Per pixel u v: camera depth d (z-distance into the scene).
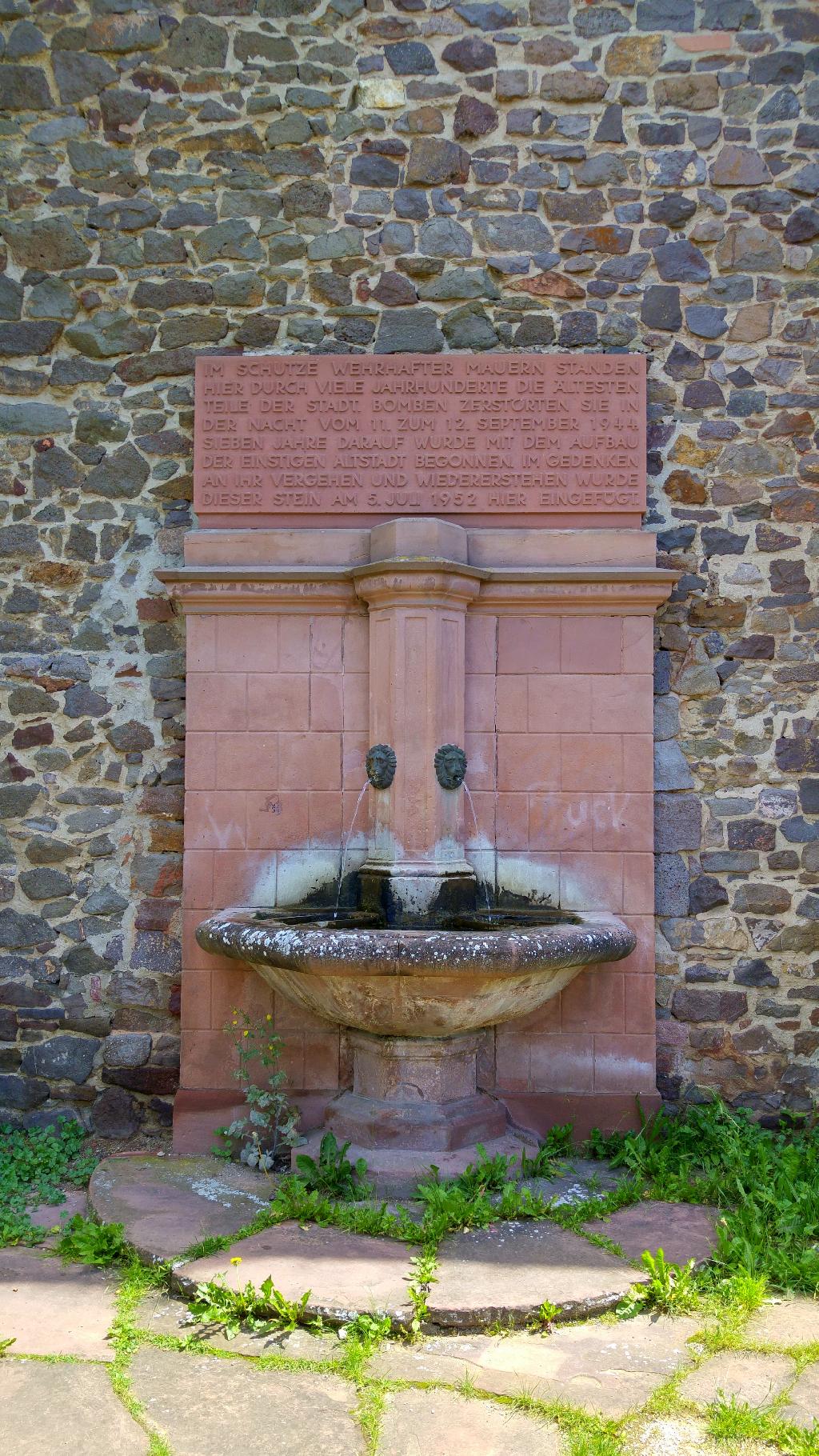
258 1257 3.15
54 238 4.52
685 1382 2.63
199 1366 2.71
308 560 4.32
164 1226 3.38
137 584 4.48
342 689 4.29
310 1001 3.81
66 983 4.39
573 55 4.52
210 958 4.22
